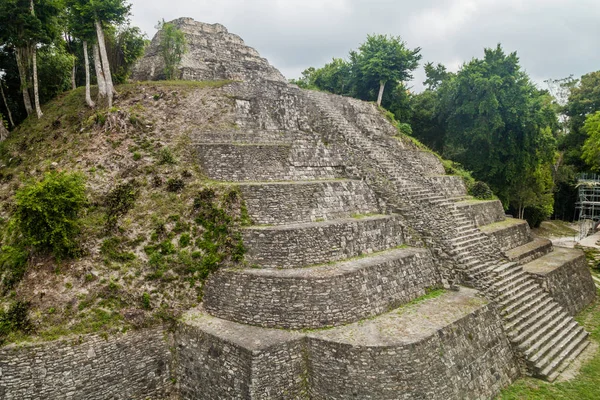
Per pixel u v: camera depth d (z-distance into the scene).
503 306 19.39
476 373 15.64
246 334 14.70
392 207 22.14
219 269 16.77
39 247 15.88
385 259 18.14
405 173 25.81
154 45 34.09
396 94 46.03
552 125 41.66
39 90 29.72
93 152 20.67
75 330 14.34
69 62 30.86
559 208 62.22
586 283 28.67
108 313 15.17
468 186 34.47
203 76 31.91
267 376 13.66
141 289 16.11
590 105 57.62
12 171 22.52
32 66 29.11
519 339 18.08
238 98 25.48
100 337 14.52
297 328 15.07
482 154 39.44
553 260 27.55
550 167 55.00
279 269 16.50
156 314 15.88
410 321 15.88
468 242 22.70
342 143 25.78
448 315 16.48
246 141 22.41
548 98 61.81
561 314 21.83
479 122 37.62
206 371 14.78
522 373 17.58
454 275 19.78
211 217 17.92
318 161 22.77
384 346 13.73
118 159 20.20
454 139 41.03
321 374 14.19
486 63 37.41
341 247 18.08
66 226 16.17
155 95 24.31
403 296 17.94
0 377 13.11
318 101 29.80
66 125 24.12
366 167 24.03
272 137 23.22
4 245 17.52
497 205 32.53
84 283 15.58
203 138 21.89
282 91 27.81
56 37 28.55
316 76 53.72
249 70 36.09
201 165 20.34
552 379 17.03
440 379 14.29
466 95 38.50
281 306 15.20
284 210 18.53
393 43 42.69
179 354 15.66
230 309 15.92
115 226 17.41
